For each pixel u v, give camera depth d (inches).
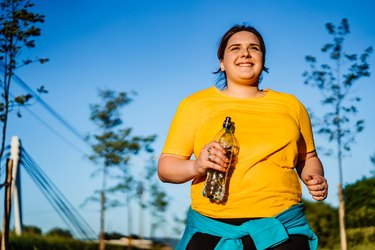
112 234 1002.1
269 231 119.6
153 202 948.0
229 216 121.9
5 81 382.0
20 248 681.0
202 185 126.6
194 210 127.9
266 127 126.4
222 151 117.9
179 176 126.6
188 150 133.7
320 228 745.0
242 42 134.9
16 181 700.0
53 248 738.2
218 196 120.8
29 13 385.1
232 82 135.5
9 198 395.5
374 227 650.2
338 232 734.5
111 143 772.0
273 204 122.0
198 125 131.7
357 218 662.5
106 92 790.5
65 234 845.2
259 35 138.4
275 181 123.0
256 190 121.7
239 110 130.0
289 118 129.9
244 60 133.3
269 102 133.0
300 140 137.8
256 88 136.1
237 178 122.2
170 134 135.0
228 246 120.9
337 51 540.4
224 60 137.3
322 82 541.6
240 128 126.3
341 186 548.1
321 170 139.3
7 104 378.3
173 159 130.8
